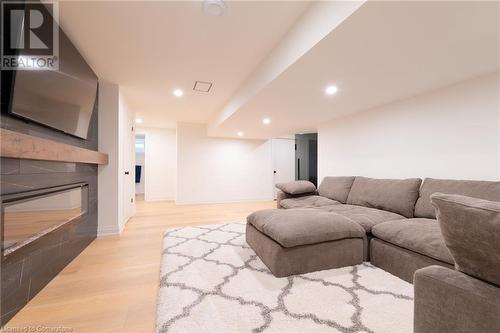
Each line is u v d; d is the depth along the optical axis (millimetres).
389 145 2922
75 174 2139
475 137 2098
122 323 1239
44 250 1594
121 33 1811
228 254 2135
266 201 6113
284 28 1812
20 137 1141
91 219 2566
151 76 2670
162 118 5000
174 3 1509
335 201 3119
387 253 1787
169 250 2242
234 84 2975
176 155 5562
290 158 6723
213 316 1237
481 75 2051
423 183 2291
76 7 1507
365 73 1997
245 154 6109
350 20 1270
